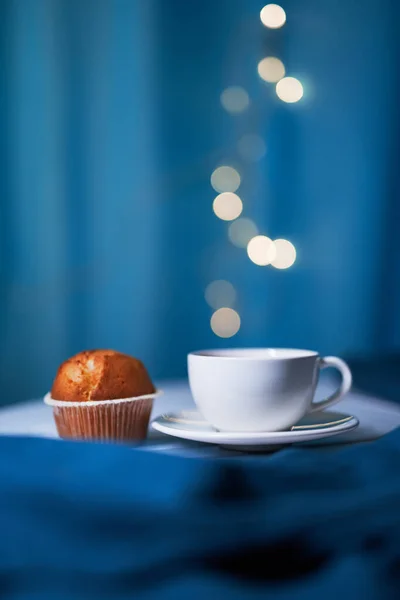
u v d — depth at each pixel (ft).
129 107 7.67
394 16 7.56
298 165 7.93
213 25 7.80
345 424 2.87
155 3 7.63
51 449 2.33
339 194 7.88
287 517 2.16
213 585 2.08
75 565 2.08
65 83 7.48
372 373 4.01
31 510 2.16
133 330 7.90
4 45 7.27
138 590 2.07
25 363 7.60
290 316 8.13
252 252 7.61
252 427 2.88
